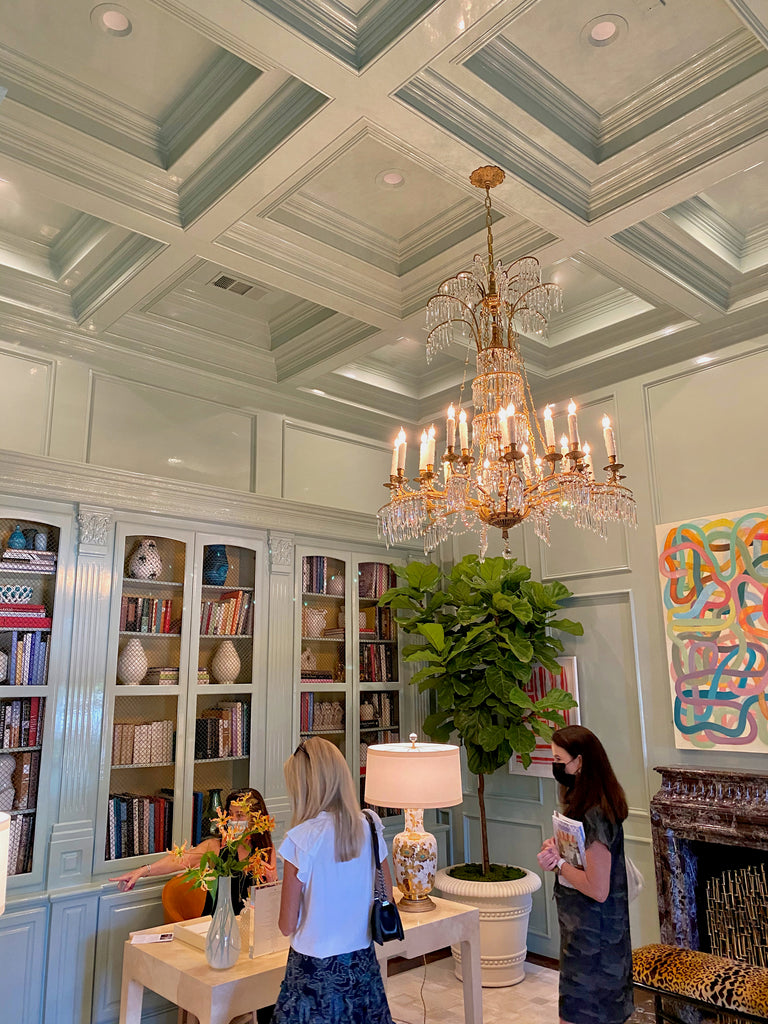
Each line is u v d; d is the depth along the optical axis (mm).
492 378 3096
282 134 2803
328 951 2314
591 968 2529
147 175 3139
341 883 2375
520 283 3637
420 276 3928
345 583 5336
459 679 4836
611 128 3074
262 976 2572
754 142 2865
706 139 2945
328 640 5148
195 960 2697
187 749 4262
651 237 3650
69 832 3723
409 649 5008
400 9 2371
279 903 2809
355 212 3600
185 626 4359
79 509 4039
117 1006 3723
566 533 5074
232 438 4879
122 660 4090
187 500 4453
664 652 4445
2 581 3748
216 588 4578
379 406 5695
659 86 2889
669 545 4484
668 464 4598
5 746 3619
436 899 3469
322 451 5395
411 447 6059
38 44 2662
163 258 3557
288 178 3027
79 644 3920
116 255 3736
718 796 3912
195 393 4734
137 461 4383
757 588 4074
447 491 3018
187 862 3408
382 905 2426
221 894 2674
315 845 2373
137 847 3967
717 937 3891
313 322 4562
